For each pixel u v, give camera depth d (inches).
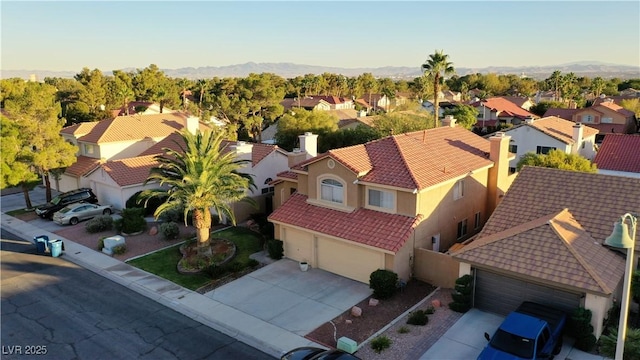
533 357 590.2
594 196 852.6
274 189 1352.1
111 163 1518.2
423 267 916.0
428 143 1115.9
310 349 633.6
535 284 731.4
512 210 888.3
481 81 6043.3
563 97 4303.6
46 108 1488.7
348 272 952.3
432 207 964.6
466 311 794.2
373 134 1973.4
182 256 1091.9
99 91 3147.1
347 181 976.3
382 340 690.2
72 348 716.0
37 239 1147.9
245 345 721.0
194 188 1008.9
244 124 2979.8
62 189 1790.1
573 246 724.7
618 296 733.3
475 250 781.3
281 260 1053.8
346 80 6077.8
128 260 1078.4
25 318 813.2
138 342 732.0
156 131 1914.4
